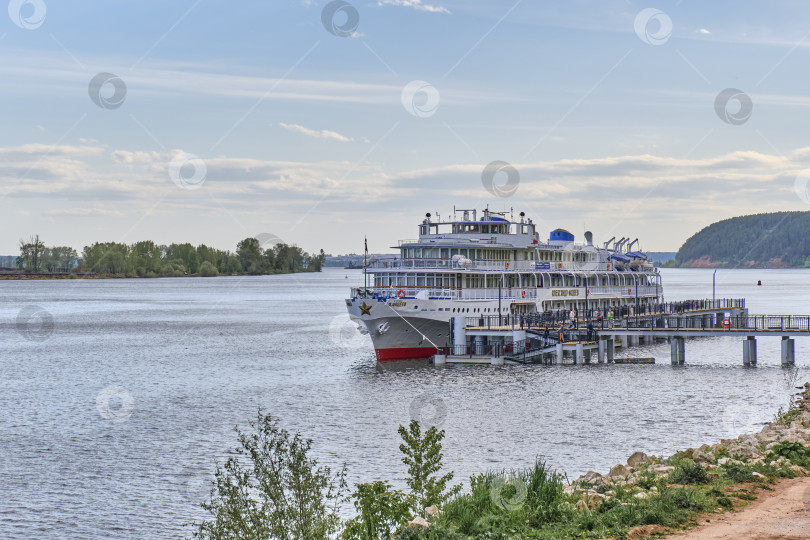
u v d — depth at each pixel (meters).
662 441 61.75
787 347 103.50
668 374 95.31
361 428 67.69
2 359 120.62
